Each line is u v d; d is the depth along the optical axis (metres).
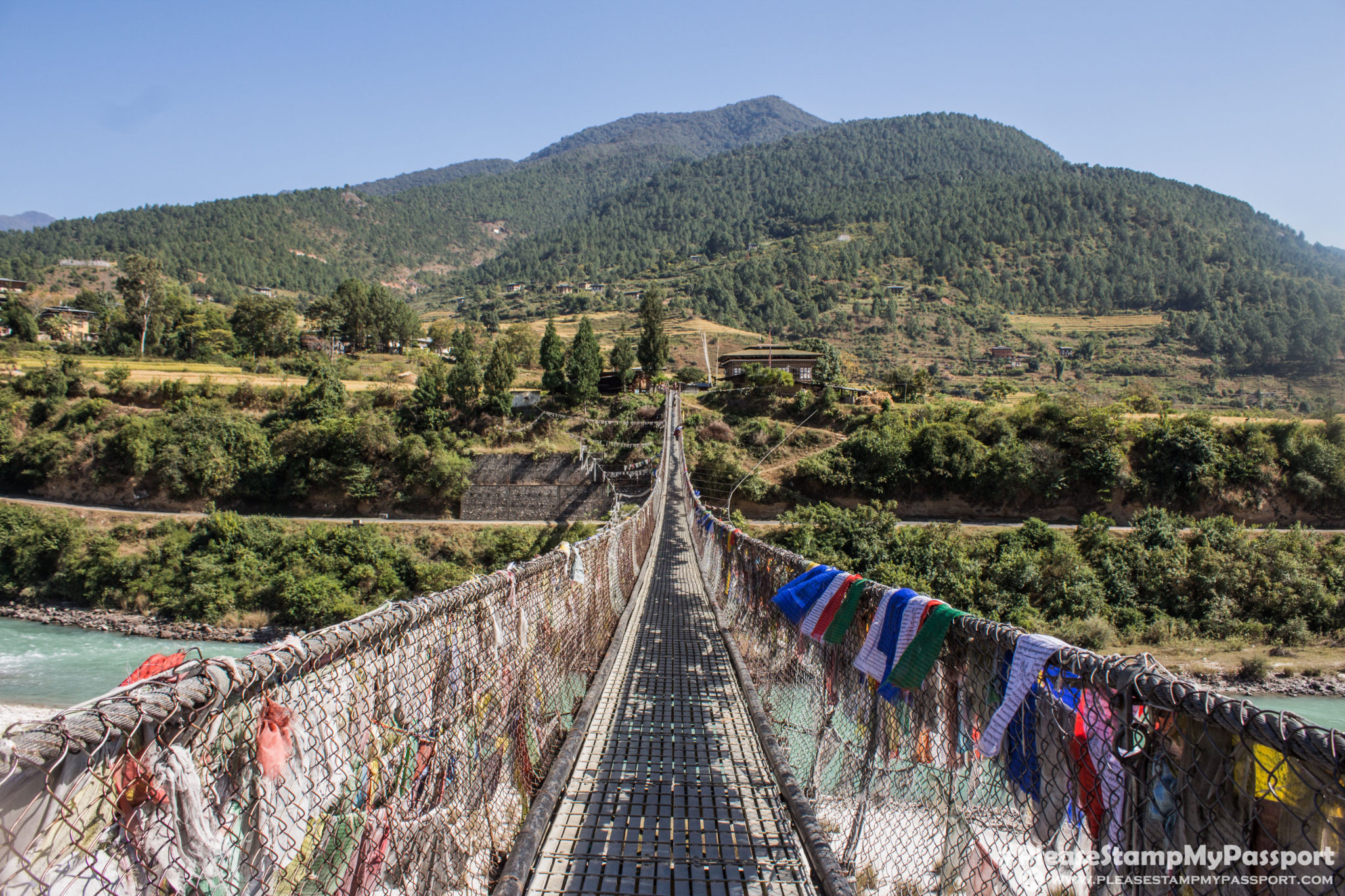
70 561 27.97
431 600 2.43
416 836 2.31
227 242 187.88
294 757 1.74
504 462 37.72
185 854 1.38
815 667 4.18
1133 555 25.61
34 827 1.10
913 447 35.44
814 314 119.06
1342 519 29.80
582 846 3.29
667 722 5.00
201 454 34.91
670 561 15.38
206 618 25.69
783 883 3.00
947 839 2.39
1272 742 1.17
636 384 53.28
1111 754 1.65
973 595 25.58
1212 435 32.19
